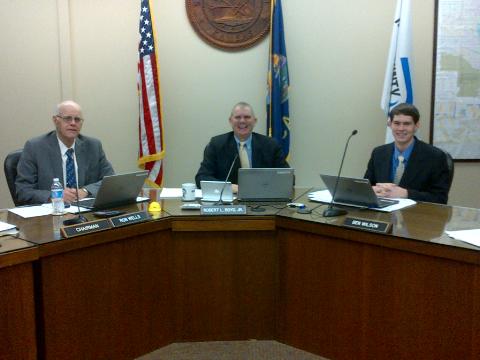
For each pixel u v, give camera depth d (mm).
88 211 2066
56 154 2533
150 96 3287
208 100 3510
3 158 3426
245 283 2094
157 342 2035
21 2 3330
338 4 3395
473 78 3365
